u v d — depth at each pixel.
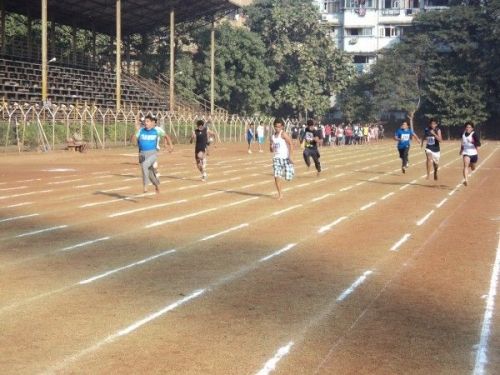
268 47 68.81
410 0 76.81
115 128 40.88
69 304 6.68
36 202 14.84
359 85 70.44
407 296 7.01
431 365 5.03
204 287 7.38
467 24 66.94
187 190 17.38
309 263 8.60
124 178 20.83
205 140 20.14
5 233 10.80
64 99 45.94
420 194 16.64
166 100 57.00
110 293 7.11
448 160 31.92
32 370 4.90
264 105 67.44
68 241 10.12
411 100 67.75
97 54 61.22
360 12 78.00
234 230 11.14
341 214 13.05
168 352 5.30
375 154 37.72
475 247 9.66
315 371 4.89
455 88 67.12
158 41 61.66
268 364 5.03
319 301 6.81
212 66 55.28
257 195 16.31
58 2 47.62
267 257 8.98
